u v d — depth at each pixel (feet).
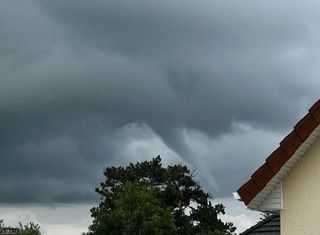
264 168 32.68
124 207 115.85
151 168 178.19
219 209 173.06
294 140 32.24
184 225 152.76
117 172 176.55
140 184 124.36
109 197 167.02
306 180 32.58
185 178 178.60
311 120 32.04
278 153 32.50
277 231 56.29
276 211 33.99
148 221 113.09
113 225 115.85
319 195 32.14
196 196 178.09
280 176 33.12
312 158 32.63
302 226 32.17
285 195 32.86
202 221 168.96
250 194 32.68
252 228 60.64
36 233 112.68
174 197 155.22
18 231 112.06
